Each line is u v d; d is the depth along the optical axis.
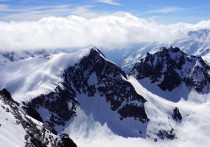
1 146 49.72
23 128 67.50
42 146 67.38
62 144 79.75
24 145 58.09
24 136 63.06
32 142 63.59
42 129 78.75
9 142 53.66
